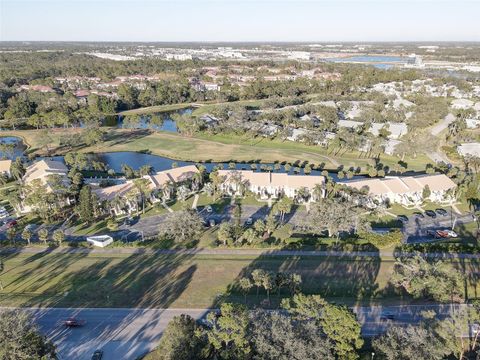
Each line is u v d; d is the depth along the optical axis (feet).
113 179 486.38
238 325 194.80
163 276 291.38
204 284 281.54
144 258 315.99
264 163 562.25
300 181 437.17
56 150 618.03
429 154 583.58
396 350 193.06
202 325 219.41
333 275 290.56
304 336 192.13
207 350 199.21
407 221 381.19
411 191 420.77
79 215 389.19
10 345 183.42
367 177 497.87
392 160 559.38
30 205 384.47
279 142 655.76
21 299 265.34
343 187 414.00
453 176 489.26
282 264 305.32
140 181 409.69
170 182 441.68
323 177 444.55
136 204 406.62
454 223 365.40
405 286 270.46
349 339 194.59
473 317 208.44
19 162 506.48
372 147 594.24
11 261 312.09
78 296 269.03
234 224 352.08
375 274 291.58
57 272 297.12
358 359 197.98
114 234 358.43
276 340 190.49
